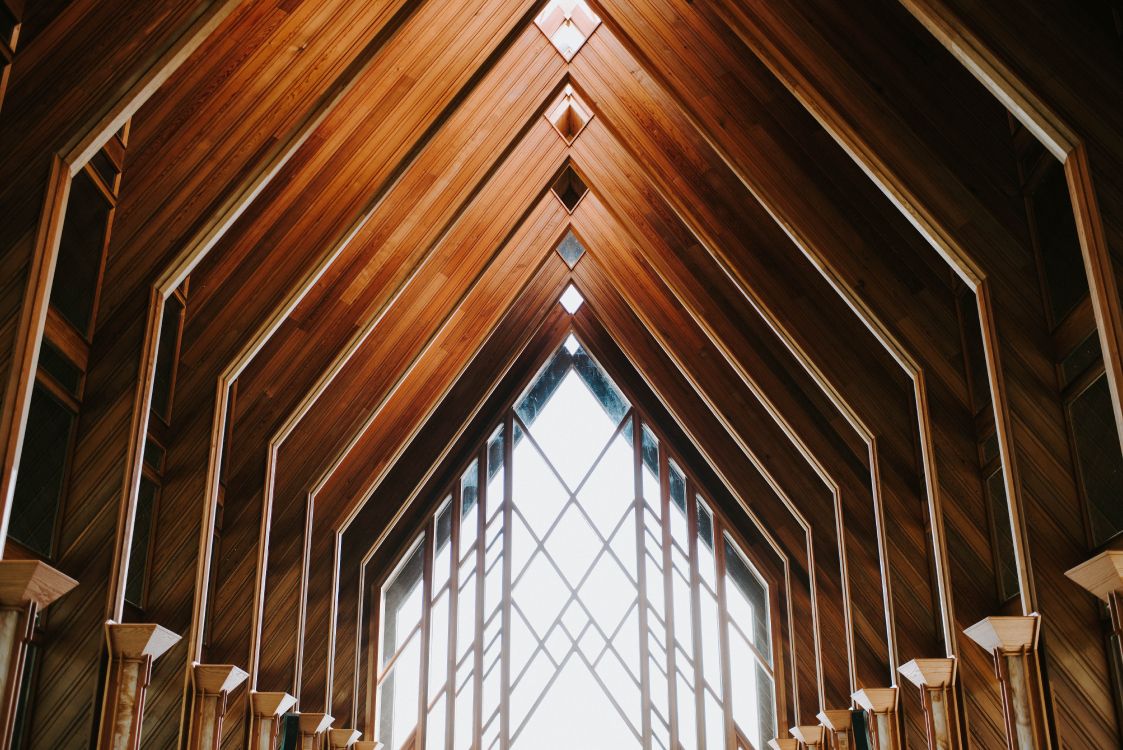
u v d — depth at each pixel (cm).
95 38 500
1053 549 607
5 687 419
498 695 1517
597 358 1619
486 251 1154
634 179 1184
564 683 1529
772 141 886
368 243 983
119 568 609
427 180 1003
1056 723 572
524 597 1568
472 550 1566
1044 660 586
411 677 1493
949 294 836
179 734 711
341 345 959
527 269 1306
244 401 940
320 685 1149
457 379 1330
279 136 709
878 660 988
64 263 617
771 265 978
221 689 736
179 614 744
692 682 1503
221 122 708
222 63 713
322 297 966
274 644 1016
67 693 579
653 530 1582
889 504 907
